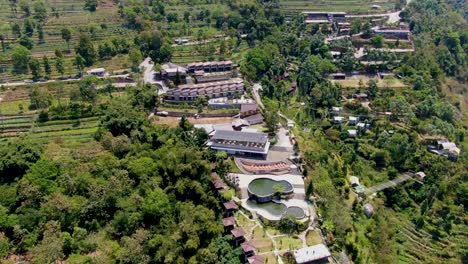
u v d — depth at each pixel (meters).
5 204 134.38
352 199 183.50
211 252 129.12
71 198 137.12
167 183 159.50
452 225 188.12
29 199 134.25
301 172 178.12
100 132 191.25
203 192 151.75
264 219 148.25
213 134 197.88
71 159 160.50
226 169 175.00
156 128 192.25
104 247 121.62
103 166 156.75
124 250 120.69
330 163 196.38
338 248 141.38
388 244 167.62
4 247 118.38
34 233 124.62
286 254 134.38
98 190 140.50
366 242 159.62
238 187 165.38
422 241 180.25
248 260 128.75
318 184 169.25
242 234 136.62
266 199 158.00
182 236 132.00
